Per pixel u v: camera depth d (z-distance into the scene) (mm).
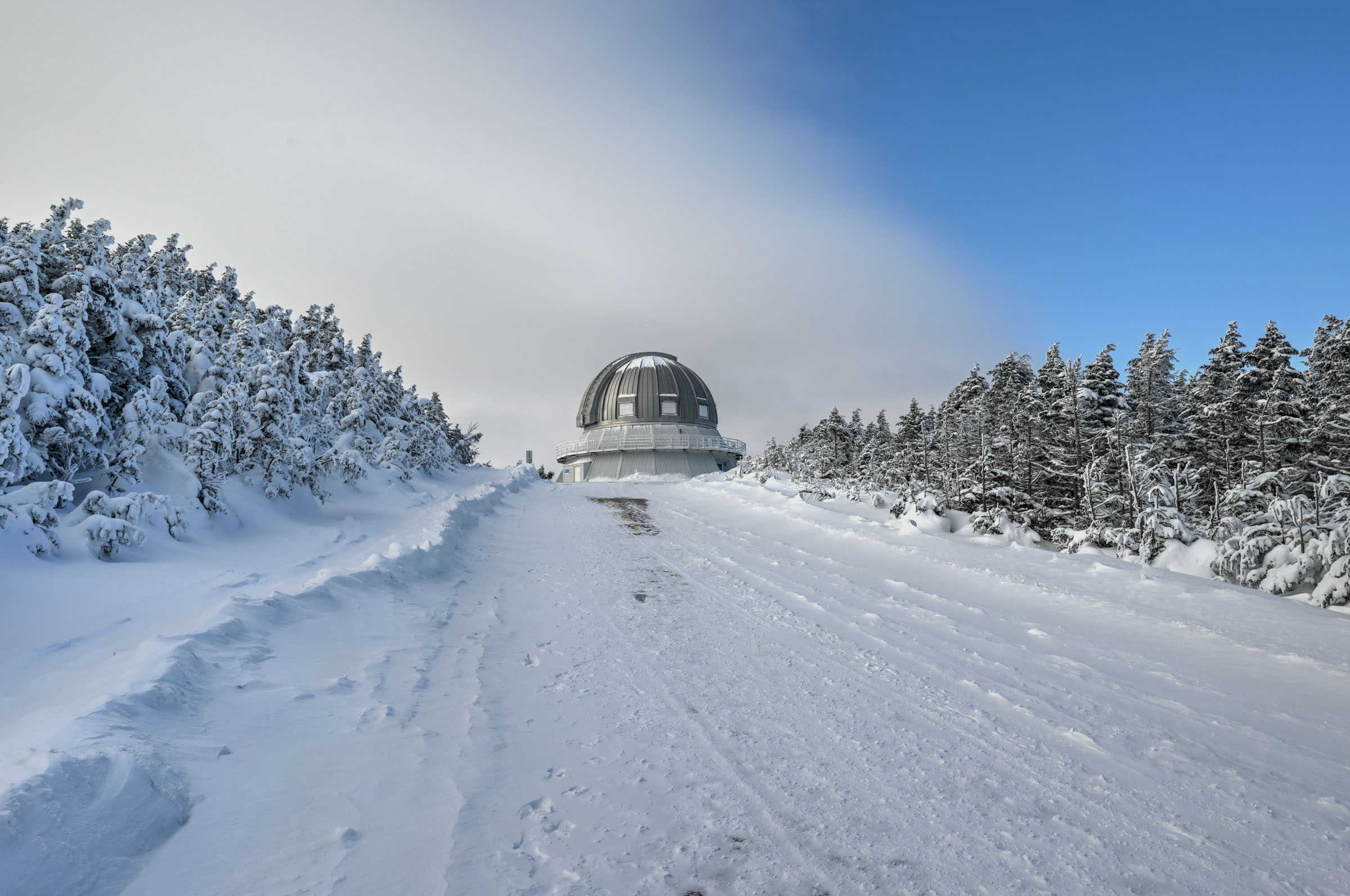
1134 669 6555
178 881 2773
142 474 11766
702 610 8969
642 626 8102
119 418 13312
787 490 25109
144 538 9164
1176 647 7293
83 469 11664
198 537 11172
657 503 25891
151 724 3855
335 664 5719
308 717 4562
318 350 28688
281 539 12711
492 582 10516
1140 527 13164
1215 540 12961
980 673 6414
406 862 3096
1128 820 3805
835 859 3373
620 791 4016
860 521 17531
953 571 11547
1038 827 3711
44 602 6879
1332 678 6203
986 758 4586
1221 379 26375
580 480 67375
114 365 13727
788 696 5746
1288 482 19609
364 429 26906
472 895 2904
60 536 8602
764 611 8922
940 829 3682
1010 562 11977
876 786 4160
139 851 2902
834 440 45906
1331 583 9516
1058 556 12320
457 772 4066
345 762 4023
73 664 5355
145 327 14758
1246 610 8586
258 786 3605
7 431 8805
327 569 9211
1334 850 3537
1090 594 9516
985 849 3484
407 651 6391
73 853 2682
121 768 3197
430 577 9891
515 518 20047
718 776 4250
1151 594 9586
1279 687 6055
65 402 10422
